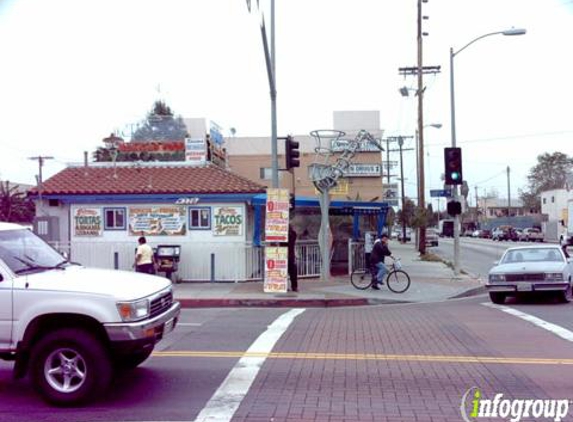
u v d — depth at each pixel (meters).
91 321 6.74
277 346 9.63
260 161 50.78
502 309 14.64
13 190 60.41
